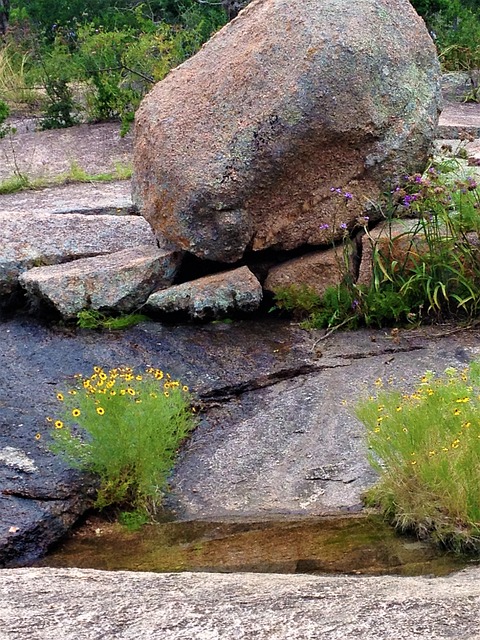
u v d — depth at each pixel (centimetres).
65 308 559
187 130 559
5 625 262
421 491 373
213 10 1333
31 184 876
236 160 541
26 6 1620
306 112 536
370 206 570
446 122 980
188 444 464
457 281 556
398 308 548
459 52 1291
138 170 589
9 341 549
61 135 1095
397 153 564
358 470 425
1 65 1385
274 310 573
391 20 569
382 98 554
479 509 358
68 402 468
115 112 1159
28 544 385
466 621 252
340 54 539
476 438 366
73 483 417
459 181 578
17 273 598
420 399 407
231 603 271
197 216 552
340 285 562
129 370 484
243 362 522
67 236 636
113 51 1144
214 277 567
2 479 414
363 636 244
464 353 513
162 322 564
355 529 380
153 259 573
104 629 257
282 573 345
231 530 393
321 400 482
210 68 579
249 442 459
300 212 564
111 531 404
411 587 285
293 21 553
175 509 419
